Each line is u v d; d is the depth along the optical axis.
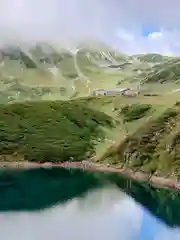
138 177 122.38
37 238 72.06
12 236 72.56
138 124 164.00
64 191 112.19
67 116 185.38
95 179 129.38
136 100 193.00
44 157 155.75
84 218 85.38
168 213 89.88
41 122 180.12
